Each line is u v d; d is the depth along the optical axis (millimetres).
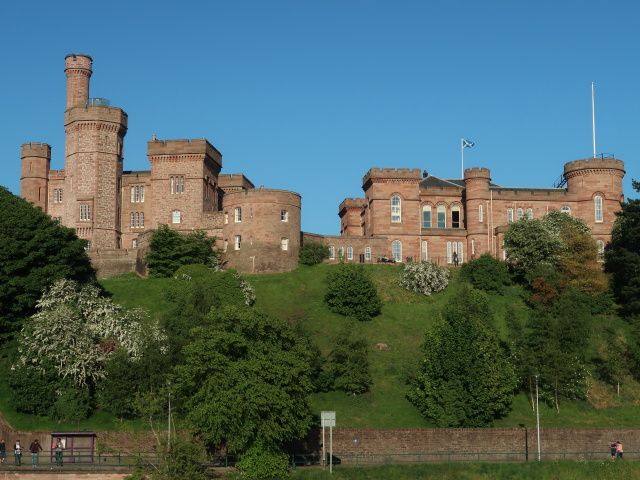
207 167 121000
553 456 65938
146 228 121812
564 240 101500
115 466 57781
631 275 95250
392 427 68438
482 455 65438
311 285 97688
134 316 78062
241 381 57406
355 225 131000
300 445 64000
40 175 128875
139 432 62469
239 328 60219
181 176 118688
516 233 102312
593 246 100875
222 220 110312
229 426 56938
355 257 112312
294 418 58875
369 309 89250
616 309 94062
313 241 109875
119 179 122000
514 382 73188
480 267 99750
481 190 115500
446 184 122688
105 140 120375
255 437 57688
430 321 89375
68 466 58000
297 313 90062
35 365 70250
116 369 69312
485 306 88875
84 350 71625
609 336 84688
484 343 72812
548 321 79500
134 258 101125
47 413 68250
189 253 99625
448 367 70938
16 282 78312
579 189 115250
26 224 81812
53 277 80375
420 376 72562
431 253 115500
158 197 118750
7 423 66562
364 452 64875
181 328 75125
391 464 60375
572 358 77500
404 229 114750
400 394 74688
